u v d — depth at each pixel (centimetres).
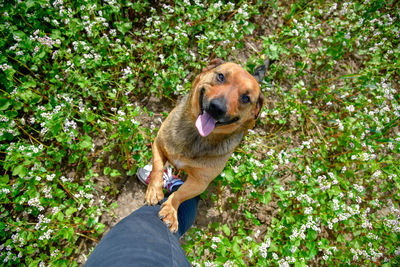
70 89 69
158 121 79
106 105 76
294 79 91
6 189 54
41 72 74
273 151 69
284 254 62
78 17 78
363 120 80
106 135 75
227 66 52
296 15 94
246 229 76
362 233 73
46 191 57
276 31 95
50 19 73
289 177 81
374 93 85
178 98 82
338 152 84
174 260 40
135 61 81
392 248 70
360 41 95
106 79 72
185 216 60
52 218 56
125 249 37
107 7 74
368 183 82
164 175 72
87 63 67
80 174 72
